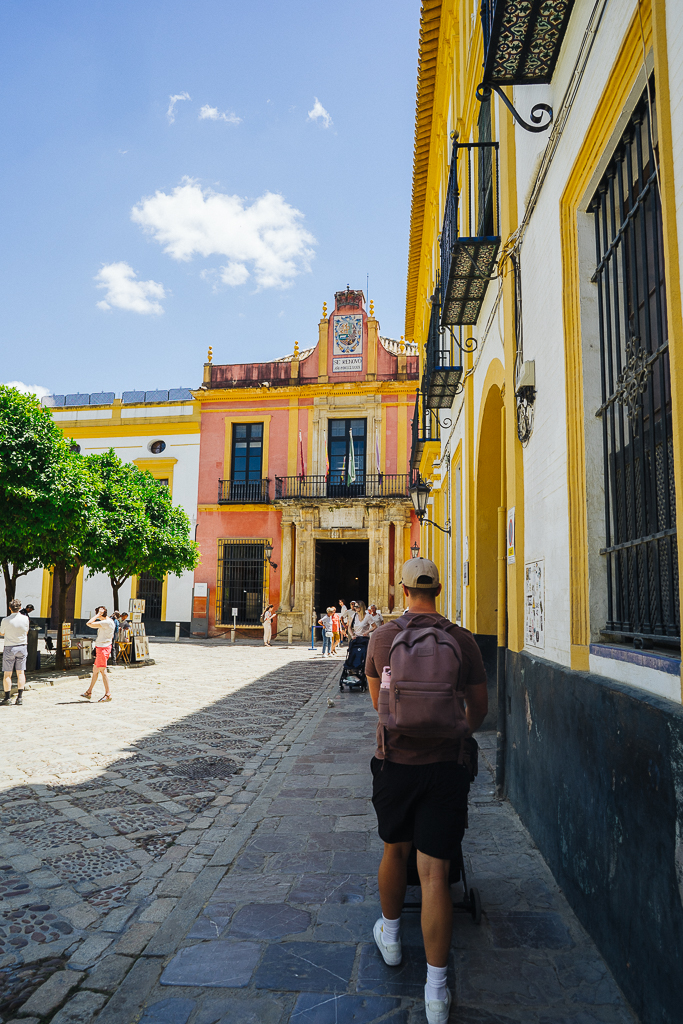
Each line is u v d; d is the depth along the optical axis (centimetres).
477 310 704
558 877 349
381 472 2739
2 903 353
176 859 412
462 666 271
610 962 268
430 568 294
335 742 754
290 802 521
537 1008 247
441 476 1276
